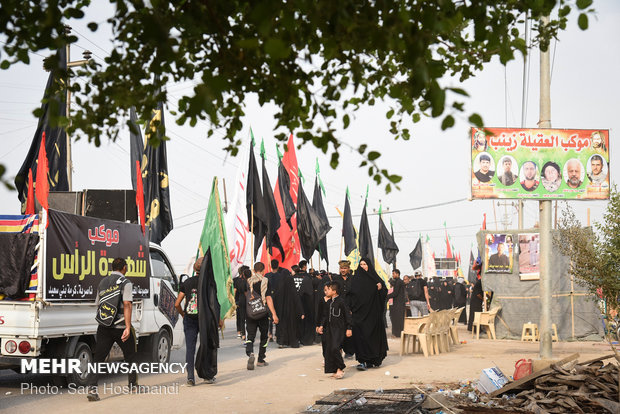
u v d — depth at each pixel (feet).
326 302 44.60
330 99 14.83
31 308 35.45
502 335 78.18
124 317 36.01
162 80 15.33
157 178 73.67
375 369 47.93
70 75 15.34
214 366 41.32
